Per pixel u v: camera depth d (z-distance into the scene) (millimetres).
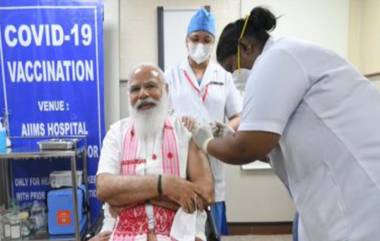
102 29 2396
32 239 2211
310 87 904
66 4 2357
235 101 1771
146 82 1397
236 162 944
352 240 842
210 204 1364
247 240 2658
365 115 884
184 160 1370
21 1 2324
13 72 2357
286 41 952
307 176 927
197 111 1701
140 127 1396
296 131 915
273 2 2658
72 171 2096
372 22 2488
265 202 2748
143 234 1269
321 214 899
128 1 2627
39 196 2467
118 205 1308
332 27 2686
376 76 2402
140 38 2654
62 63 2381
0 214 2289
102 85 2416
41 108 2389
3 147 2213
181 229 1270
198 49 1674
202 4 2639
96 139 2436
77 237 2094
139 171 1363
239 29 1021
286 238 2695
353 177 856
